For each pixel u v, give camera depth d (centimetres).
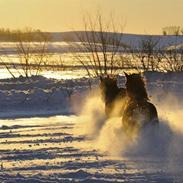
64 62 13062
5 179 2630
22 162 3081
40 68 10181
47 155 3275
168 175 2662
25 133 4216
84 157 3195
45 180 2595
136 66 7844
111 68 7244
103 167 2894
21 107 5900
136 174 2697
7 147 3588
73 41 8662
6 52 19075
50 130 4372
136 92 3644
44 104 6034
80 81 7381
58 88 6731
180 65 7900
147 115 3488
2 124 4791
